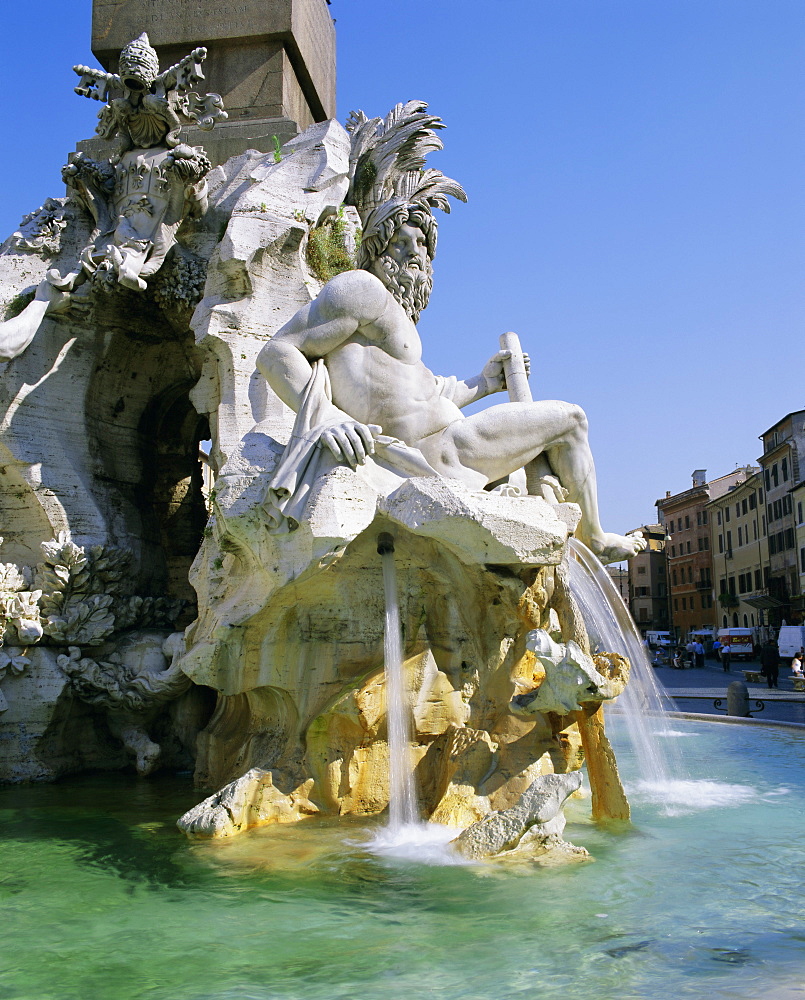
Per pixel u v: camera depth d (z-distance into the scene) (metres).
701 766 9.16
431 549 6.75
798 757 9.72
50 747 8.88
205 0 10.99
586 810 7.07
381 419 6.97
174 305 9.48
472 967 3.94
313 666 7.05
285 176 8.95
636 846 5.91
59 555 8.78
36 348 9.30
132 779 8.86
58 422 9.41
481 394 8.51
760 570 60.25
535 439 7.32
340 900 4.85
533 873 5.29
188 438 11.16
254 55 10.91
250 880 5.22
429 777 6.76
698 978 3.78
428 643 7.02
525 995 3.65
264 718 7.52
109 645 9.07
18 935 4.43
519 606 6.57
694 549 73.31
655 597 80.12
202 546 7.86
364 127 9.22
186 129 10.57
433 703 6.94
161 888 5.13
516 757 6.43
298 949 4.18
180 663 7.20
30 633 8.59
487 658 6.79
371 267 8.07
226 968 3.98
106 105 9.32
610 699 6.44
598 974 3.84
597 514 7.79
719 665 45.91
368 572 6.96
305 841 6.03
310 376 6.72
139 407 10.39
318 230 9.11
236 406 8.13
